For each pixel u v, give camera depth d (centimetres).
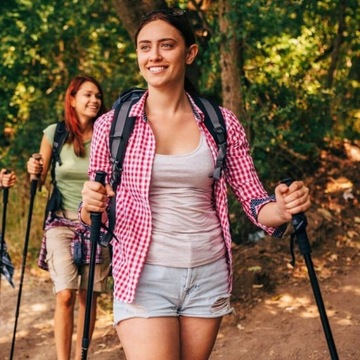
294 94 706
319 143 749
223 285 286
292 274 564
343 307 509
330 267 575
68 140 448
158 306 272
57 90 844
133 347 270
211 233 282
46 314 578
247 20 620
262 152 666
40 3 802
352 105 766
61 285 432
